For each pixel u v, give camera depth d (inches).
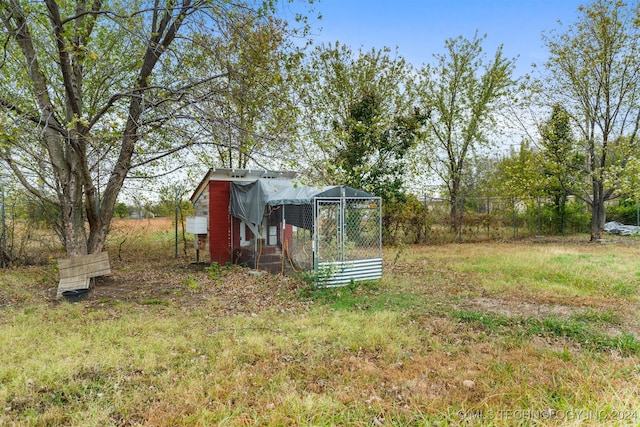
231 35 243.8
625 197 768.9
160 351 170.2
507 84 737.6
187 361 160.9
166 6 243.3
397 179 599.5
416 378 145.8
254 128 254.2
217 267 390.9
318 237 303.3
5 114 203.8
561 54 616.4
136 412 123.3
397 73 643.5
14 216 406.3
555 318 216.1
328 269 298.8
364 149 567.5
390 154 595.8
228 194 433.7
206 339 186.5
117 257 488.7
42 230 422.6
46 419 117.3
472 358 164.2
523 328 204.1
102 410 122.3
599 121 624.4
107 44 354.3
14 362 155.9
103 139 269.3
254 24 249.9
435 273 365.1
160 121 275.7
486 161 882.8
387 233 616.1
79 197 312.5
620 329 203.2
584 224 780.6
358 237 357.7
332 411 122.1
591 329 199.8
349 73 634.2
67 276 283.6
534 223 756.0
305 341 183.8
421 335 193.6
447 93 762.2
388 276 348.5
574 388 131.3
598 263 401.1
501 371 150.4
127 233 508.7
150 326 204.8
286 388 137.3
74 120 203.8
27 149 257.4
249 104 254.7
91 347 174.1
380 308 242.5
